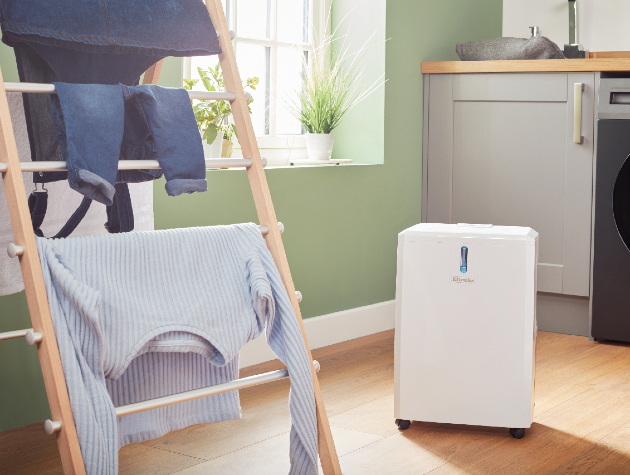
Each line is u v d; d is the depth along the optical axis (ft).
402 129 10.34
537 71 9.77
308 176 9.00
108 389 4.59
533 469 5.60
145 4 4.81
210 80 8.09
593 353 8.94
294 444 4.76
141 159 4.84
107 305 4.21
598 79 9.38
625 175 9.14
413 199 10.68
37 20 4.41
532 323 6.20
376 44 9.98
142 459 5.82
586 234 9.61
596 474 5.50
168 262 4.52
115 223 5.53
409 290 6.40
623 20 10.95
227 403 5.10
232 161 5.04
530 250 6.15
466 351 6.29
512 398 6.22
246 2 9.19
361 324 9.86
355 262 9.80
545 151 9.86
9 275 5.09
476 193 10.44
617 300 9.27
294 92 9.77
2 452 5.92
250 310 4.69
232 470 5.61
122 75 5.06
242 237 4.89
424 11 10.51
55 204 5.42
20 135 5.10
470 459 5.80
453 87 10.43
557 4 11.47
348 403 7.14
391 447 6.05
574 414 6.81
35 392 6.57
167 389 4.80
